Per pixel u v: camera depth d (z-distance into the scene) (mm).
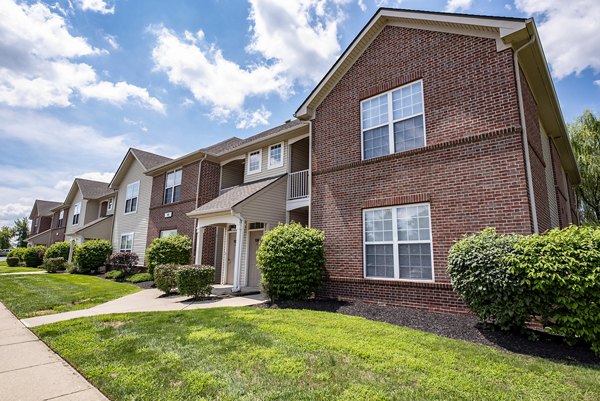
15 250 30734
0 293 11523
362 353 4652
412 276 8148
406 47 9266
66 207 34281
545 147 10719
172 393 3566
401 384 3686
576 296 4832
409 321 6719
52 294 11281
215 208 12906
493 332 5742
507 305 5426
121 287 13500
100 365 4465
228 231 15625
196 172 17375
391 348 4898
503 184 7008
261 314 7410
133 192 22828
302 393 3482
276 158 14758
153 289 13250
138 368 4312
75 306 9281
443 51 8461
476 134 7527
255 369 4176
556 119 10766
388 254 8680
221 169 17922
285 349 4914
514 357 4602
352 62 10617
